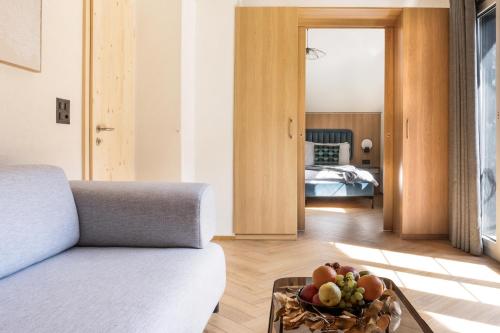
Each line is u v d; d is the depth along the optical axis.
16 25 1.60
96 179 2.41
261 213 3.66
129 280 1.12
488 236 3.22
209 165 3.66
